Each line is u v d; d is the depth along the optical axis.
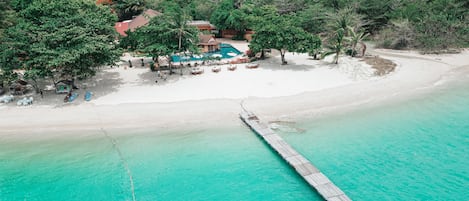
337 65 48.53
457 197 19.22
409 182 20.67
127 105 33.72
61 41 33.47
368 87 38.56
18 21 39.56
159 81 41.69
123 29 65.00
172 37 42.53
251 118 29.97
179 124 29.56
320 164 22.78
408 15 64.69
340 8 71.88
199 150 25.22
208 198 19.84
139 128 28.94
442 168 22.08
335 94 36.22
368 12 72.81
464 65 49.03
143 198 20.00
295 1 78.38
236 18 75.31
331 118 30.23
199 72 44.31
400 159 23.23
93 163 23.70
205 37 60.75
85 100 35.16
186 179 21.67
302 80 41.19
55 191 20.84
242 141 26.55
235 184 21.09
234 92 37.09
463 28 59.59
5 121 30.38
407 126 28.42
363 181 20.88
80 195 20.44
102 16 42.38
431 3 66.56
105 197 20.20
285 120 29.92
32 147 26.02
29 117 31.19
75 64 33.41
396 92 37.00
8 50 32.41
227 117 30.81
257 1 82.44
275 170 22.53
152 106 33.34
